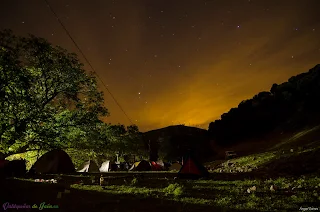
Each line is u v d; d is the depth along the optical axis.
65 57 21.14
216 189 9.48
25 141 20.03
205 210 6.12
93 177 14.48
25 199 6.62
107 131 28.58
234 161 28.72
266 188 9.38
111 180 13.52
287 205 6.52
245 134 61.75
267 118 59.81
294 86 60.50
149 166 33.62
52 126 21.17
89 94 23.62
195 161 14.63
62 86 21.62
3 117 17.02
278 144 41.03
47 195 7.39
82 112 23.22
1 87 16.30
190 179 13.79
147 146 84.62
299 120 48.81
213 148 65.00
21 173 15.22
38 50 19.20
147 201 7.13
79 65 22.06
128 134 52.59
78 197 7.47
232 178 13.74
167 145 69.94
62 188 8.90
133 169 33.16
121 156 52.88
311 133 30.11
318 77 52.81
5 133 17.31
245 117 63.53
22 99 17.52
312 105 50.03
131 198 7.51
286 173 14.24
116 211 5.95
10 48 17.66
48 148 22.16
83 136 24.38
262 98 66.00
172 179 13.76
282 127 53.00
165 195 8.18
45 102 20.91
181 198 7.61
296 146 25.78
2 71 16.27
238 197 7.76
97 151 30.80
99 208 6.22
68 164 19.59
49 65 20.19
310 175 12.38
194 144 67.88
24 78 16.92
